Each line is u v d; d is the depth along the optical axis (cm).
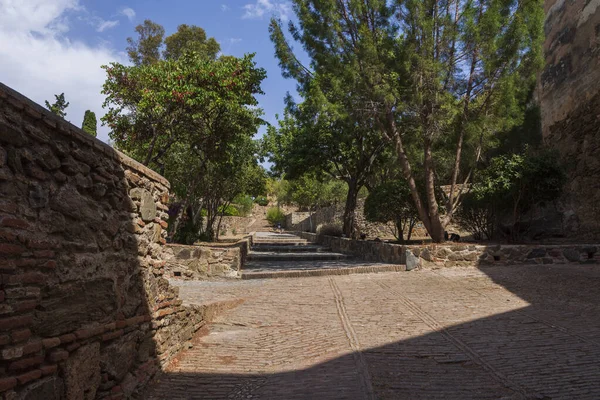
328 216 2817
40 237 259
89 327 305
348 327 590
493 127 1098
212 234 2230
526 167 1178
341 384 393
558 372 410
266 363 461
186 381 414
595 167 1320
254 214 5809
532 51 1071
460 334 545
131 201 383
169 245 1058
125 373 360
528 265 1074
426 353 477
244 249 1459
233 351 499
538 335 528
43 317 258
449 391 376
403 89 1128
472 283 888
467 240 1492
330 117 1273
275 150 2048
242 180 2255
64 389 274
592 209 1323
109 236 343
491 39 1042
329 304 739
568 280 855
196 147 1603
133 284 383
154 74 1094
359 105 1154
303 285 938
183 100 1076
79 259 297
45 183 266
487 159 1631
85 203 308
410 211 1502
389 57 1123
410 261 1086
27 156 249
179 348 487
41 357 254
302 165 1838
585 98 1374
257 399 372
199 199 2231
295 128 1934
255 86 1240
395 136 1198
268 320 636
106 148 338
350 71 1101
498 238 1396
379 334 554
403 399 361
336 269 1074
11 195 238
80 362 292
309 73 1267
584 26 1387
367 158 1800
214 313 645
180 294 784
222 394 385
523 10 1070
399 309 691
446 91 1085
